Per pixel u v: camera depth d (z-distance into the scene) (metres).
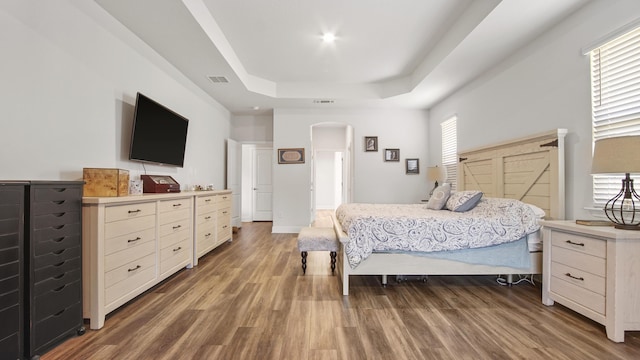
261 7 2.80
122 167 2.75
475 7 2.65
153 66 3.21
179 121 3.55
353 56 3.91
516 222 2.53
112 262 2.01
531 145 2.83
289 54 3.84
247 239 5.01
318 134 8.29
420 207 3.79
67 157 2.13
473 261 2.54
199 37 2.92
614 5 2.10
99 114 2.45
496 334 1.83
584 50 2.31
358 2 2.72
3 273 1.39
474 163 3.85
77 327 1.79
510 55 3.24
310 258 3.73
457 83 4.18
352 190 5.72
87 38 2.31
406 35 3.34
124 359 1.56
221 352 1.63
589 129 2.33
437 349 1.66
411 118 5.68
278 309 2.20
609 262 1.76
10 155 1.74
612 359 1.56
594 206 2.29
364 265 2.55
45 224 1.59
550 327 1.92
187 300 2.36
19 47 1.79
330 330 1.88
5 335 1.40
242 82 4.23
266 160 7.46
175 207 2.91
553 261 2.23
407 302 2.35
